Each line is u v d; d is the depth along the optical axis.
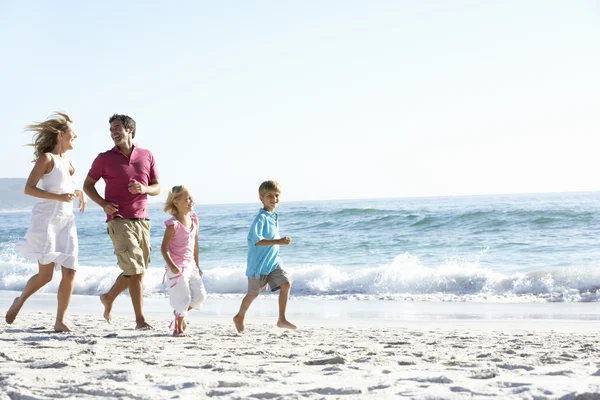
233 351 4.39
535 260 17.61
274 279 6.15
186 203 5.61
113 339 5.16
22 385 2.84
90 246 28.30
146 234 6.14
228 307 10.48
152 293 13.85
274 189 6.09
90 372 3.24
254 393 2.58
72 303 11.44
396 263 17.38
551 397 2.34
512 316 9.14
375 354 4.28
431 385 2.72
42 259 5.56
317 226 29.45
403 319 8.73
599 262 16.55
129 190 5.88
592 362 3.50
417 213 31.52
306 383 2.88
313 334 6.09
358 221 29.27
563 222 24.77
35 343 4.71
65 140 5.64
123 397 2.56
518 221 25.64
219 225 34.16
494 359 3.91
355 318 8.84
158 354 4.19
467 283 13.26
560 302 11.38
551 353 4.35
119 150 6.06
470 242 22.20
